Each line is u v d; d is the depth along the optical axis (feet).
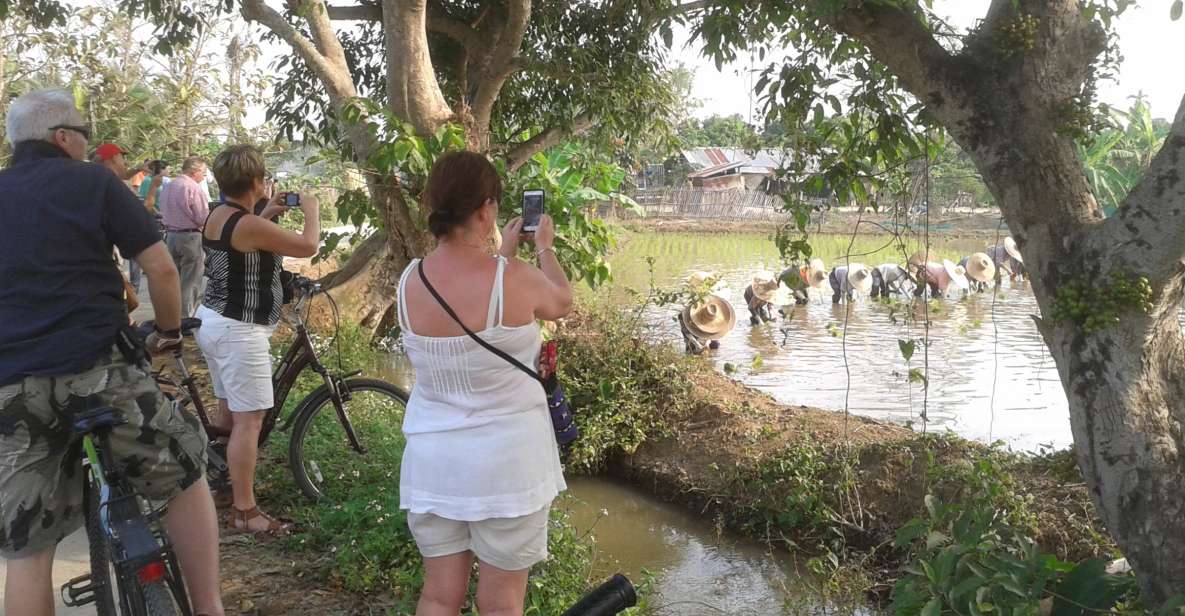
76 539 15.11
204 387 23.65
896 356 41.32
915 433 23.53
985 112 14.61
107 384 9.61
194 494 10.90
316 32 28.66
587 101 35.22
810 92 18.31
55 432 9.45
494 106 37.68
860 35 15.67
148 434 9.95
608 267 31.40
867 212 21.02
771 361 40.24
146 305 35.24
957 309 56.90
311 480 16.90
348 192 28.04
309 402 16.57
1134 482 13.69
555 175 35.42
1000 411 31.37
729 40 19.06
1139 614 13.02
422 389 9.03
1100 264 13.65
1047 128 14.21
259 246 14.17
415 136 25.66
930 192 21.81
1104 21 15.64
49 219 9.35
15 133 9.77
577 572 16.12
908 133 18.47
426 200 9.03
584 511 23.52
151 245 9.87
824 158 19.02
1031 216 14.43
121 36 64.49
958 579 14.12
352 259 37.81
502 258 9.00
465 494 8.68
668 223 136.67
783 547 21.44
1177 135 13.06
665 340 30.66
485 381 8.71
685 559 20.77
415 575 13.96
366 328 35.88
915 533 15.84
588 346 28.17
